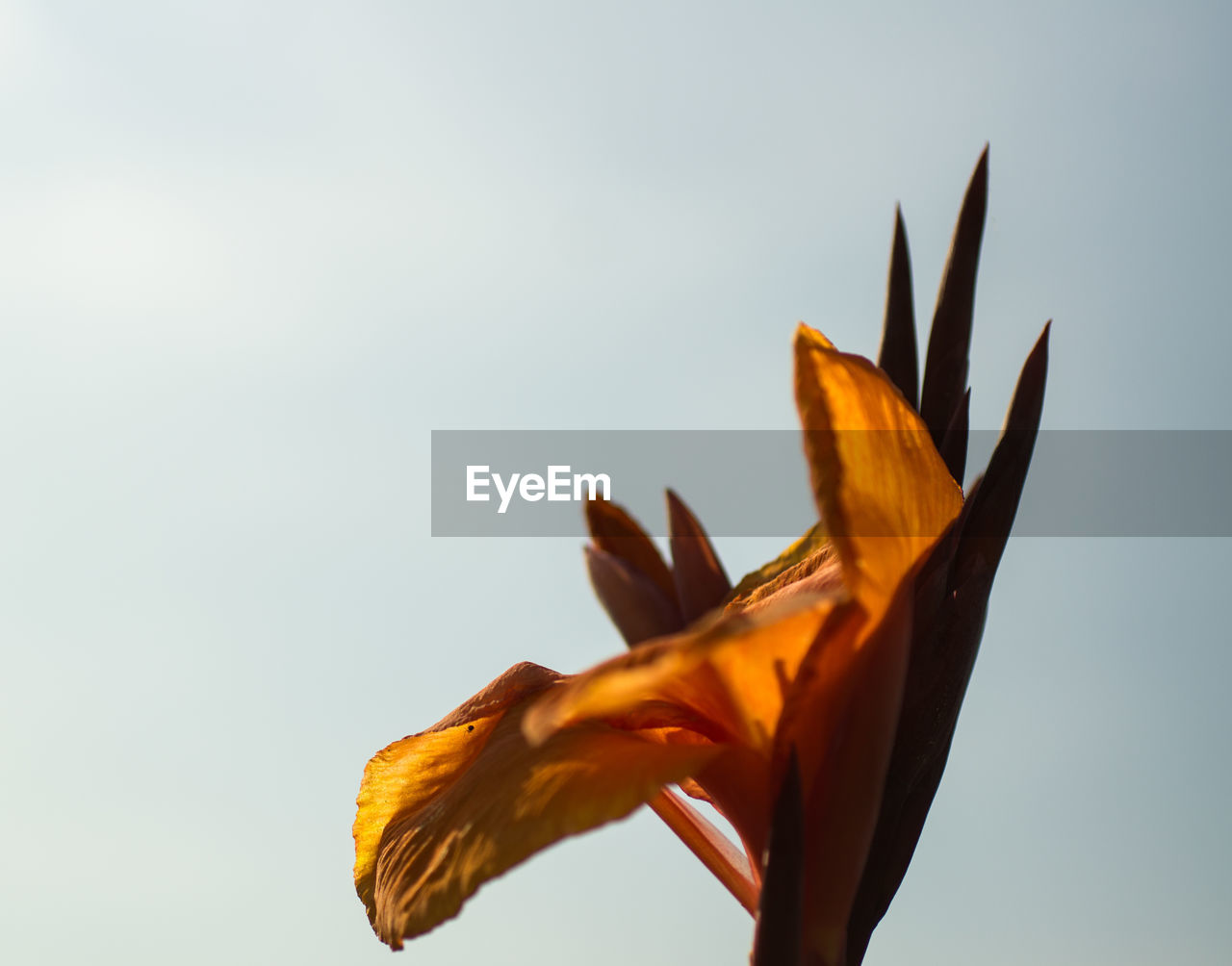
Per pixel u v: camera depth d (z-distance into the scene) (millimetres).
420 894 334
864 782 320
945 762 368
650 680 292
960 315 383
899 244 389
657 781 321
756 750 334
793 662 323
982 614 361
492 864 323
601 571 337
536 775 337
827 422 317
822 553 367
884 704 320
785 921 314
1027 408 366
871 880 359
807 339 325
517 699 378
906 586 323
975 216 385
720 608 335
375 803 383
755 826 335
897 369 386
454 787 361
